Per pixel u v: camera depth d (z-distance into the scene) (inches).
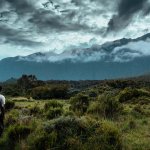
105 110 869.8
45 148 482.9
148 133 651.5
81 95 1123.3
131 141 559.5
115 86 3604.8
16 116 740.0
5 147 517.0
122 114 901.2
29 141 506.3
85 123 528.1
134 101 1686.8
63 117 537.6
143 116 975.6
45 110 931.3
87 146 475.5
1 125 518.3
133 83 3821.4
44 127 525.0
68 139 484.7
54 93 3435.0
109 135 506.6
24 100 2386.8
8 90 3954.2
